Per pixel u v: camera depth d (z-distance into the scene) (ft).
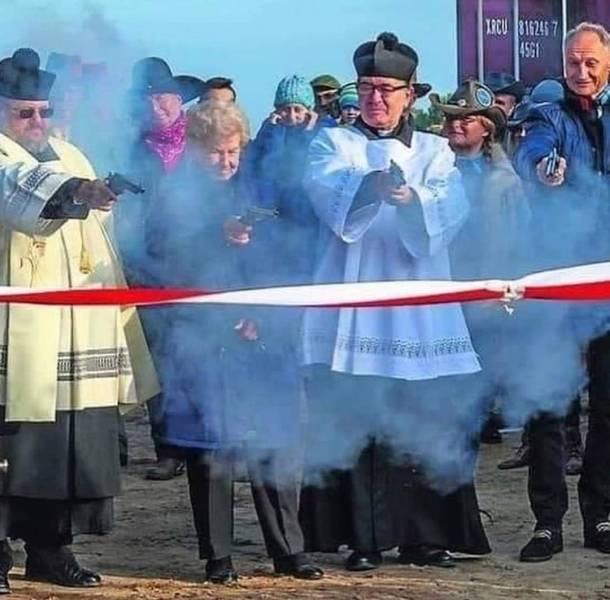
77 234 19.42
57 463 19.36
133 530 23.88
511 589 20.24
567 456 27.66
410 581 20.54
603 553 22.15
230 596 19.80
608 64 21.29
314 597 19.70
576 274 17.08
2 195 18.13
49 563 20.45
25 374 18.98
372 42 20.06
